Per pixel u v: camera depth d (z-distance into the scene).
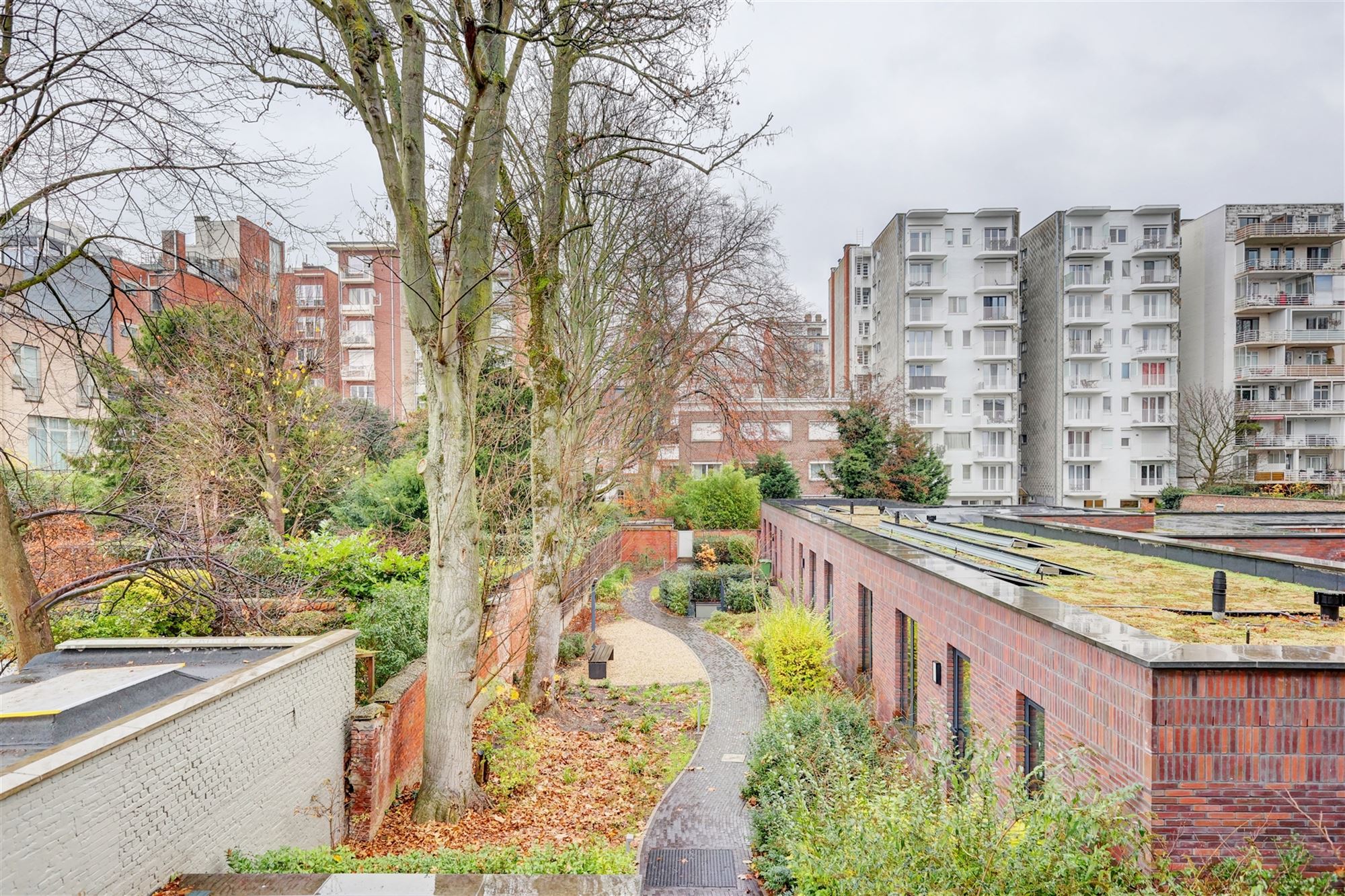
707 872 8.82
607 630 23.11
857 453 36.06
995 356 45.41
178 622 10.55
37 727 5.32
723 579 26.09
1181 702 5.19
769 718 12.19
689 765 12.31
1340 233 41.38
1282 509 24.84
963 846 4.85
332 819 8.52
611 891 6.05
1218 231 43.75
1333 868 5.10
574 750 12.85
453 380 9.59
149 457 13.30
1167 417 44.16
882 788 6.90
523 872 6.64
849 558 15.77
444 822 9.38
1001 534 15.40
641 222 18.41
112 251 9.71
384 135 9.23
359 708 9.26
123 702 6.07
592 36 10.65
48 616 9.40
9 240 8.68
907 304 45.72
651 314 19.38
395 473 21.39
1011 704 7.44
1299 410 42.50
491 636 12.40
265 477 17.39
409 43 9.23
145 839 5.40
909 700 11.60
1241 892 4.81
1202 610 7.36
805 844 6.66
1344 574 8.50
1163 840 5.15
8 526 8.52
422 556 14.30
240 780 6.65
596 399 18.75
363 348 43.41
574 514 18.67
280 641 8.30
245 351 16.55
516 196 14.44
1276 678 5.19
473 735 11.71
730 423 22.47
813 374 29.88
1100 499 44.50
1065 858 4.53
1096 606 7.66
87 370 9.65
